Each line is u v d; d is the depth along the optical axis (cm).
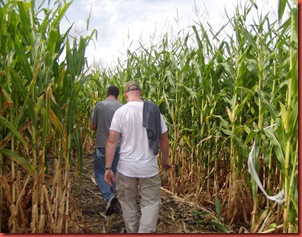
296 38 244
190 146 452
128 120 306
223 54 454
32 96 266
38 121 294
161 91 520
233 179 381
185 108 495
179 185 495
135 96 323
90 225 358
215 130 431
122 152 312
